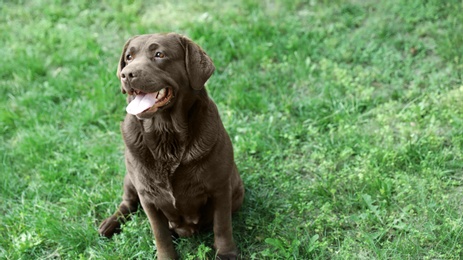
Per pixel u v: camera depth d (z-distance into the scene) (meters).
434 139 2.85
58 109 3.40
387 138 2.91
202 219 2.53
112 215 2.70
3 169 3.04
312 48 3.55
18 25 4.16
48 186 2.92
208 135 2.29
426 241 2.46
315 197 2.71
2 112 3.36
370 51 3.48
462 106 3.02
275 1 3.98
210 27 3.77
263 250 2.53
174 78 2.23
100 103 3.34
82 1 4.27
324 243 2.44
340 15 3.79
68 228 2.66
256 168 2.89
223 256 2.46
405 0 3.75
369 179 2.70
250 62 3.51
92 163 3.02
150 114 2.18
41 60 3.74
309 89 3.32
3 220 2.77
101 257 2.53
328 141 2.98
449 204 2.58
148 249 2.56
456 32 3.48
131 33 3.91
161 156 2.29
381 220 2.53
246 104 3.25
